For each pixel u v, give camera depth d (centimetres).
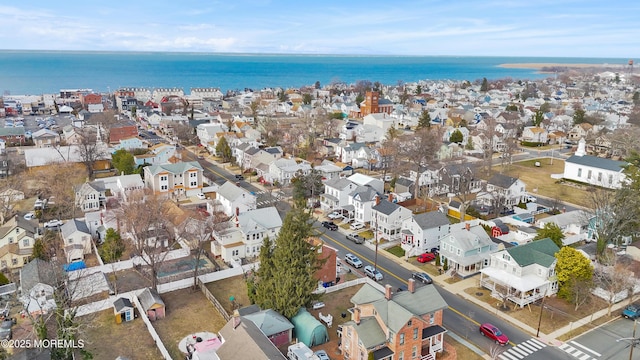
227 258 7325
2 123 17875
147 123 18612
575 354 4966
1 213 8588
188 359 4834
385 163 11981
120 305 5600
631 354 4638
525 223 8600
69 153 11900
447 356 4947
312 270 5534
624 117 19075
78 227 7606
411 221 7631
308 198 10038
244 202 8900
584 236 8112
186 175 10344
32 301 5588
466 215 8931
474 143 15325
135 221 6981
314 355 4662
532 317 5716
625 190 7431
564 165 13000
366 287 5269
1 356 4681
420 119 16738
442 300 5091
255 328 4812
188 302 6131
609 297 5950
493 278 6166
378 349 4609
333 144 14475
